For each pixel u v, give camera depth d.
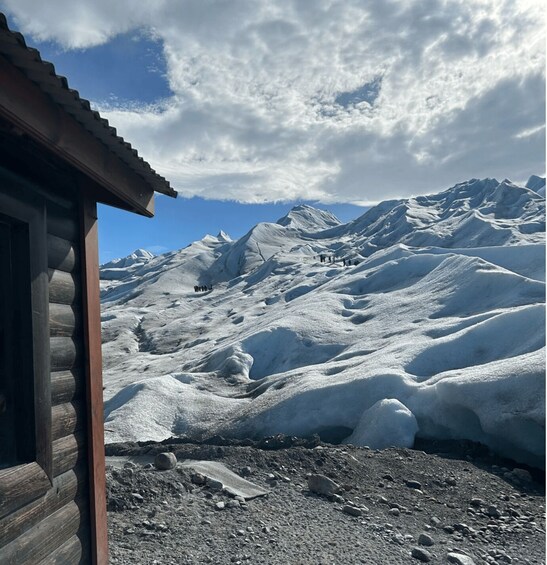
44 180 3.91
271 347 31.17
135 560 5.32
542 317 18.70
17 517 3.26
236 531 6.30
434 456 11.27
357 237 118.56
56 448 3.88
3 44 2.53
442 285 33.72
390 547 6.25
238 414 19.66
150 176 4.73
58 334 4.06
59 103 3.20
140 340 60.56
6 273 3.51
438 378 16.61
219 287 98.38
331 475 9.20
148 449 11.45
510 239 62.28
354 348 26.56
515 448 12.55
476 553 6.33
